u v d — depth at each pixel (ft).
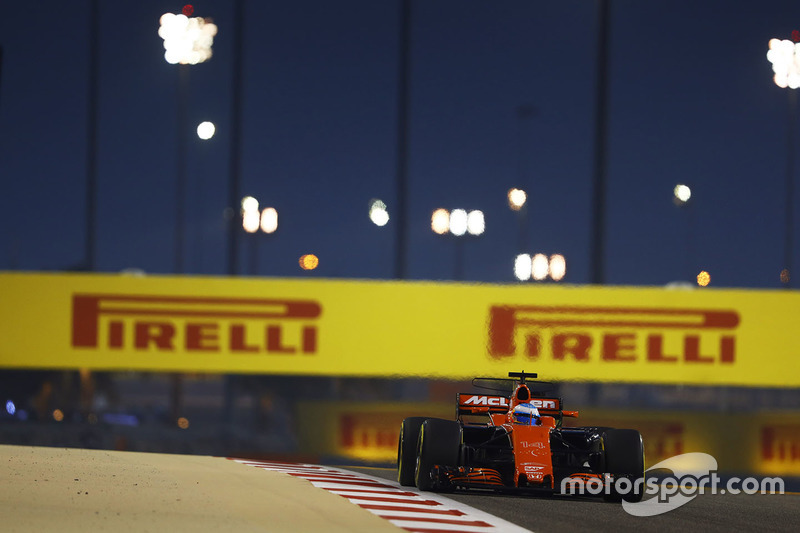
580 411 298.15
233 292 296.30
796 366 294.05
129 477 138.21
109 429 478.59
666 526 112.88
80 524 99.81
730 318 295.28
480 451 140.36
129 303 296.10
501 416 140.15
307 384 570.05
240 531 98.99
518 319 295.28
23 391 555.69
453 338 295.28
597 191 406.82
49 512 106.32
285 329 295.48
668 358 294.66
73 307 295.89
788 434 296.51
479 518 111.96
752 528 115.03
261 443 437.99
